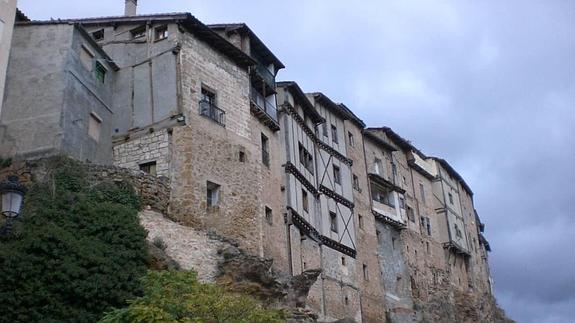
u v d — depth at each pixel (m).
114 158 27.88
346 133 44.66
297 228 33.19
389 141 52.19
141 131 27.94
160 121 27.75
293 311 24.75
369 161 47.00
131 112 28.53
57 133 24.81
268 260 24.72
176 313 16.09
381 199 47.50
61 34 26.66
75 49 26.77
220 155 28.16
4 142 24.97
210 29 29.80
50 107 25.33
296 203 33.44
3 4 22.94
